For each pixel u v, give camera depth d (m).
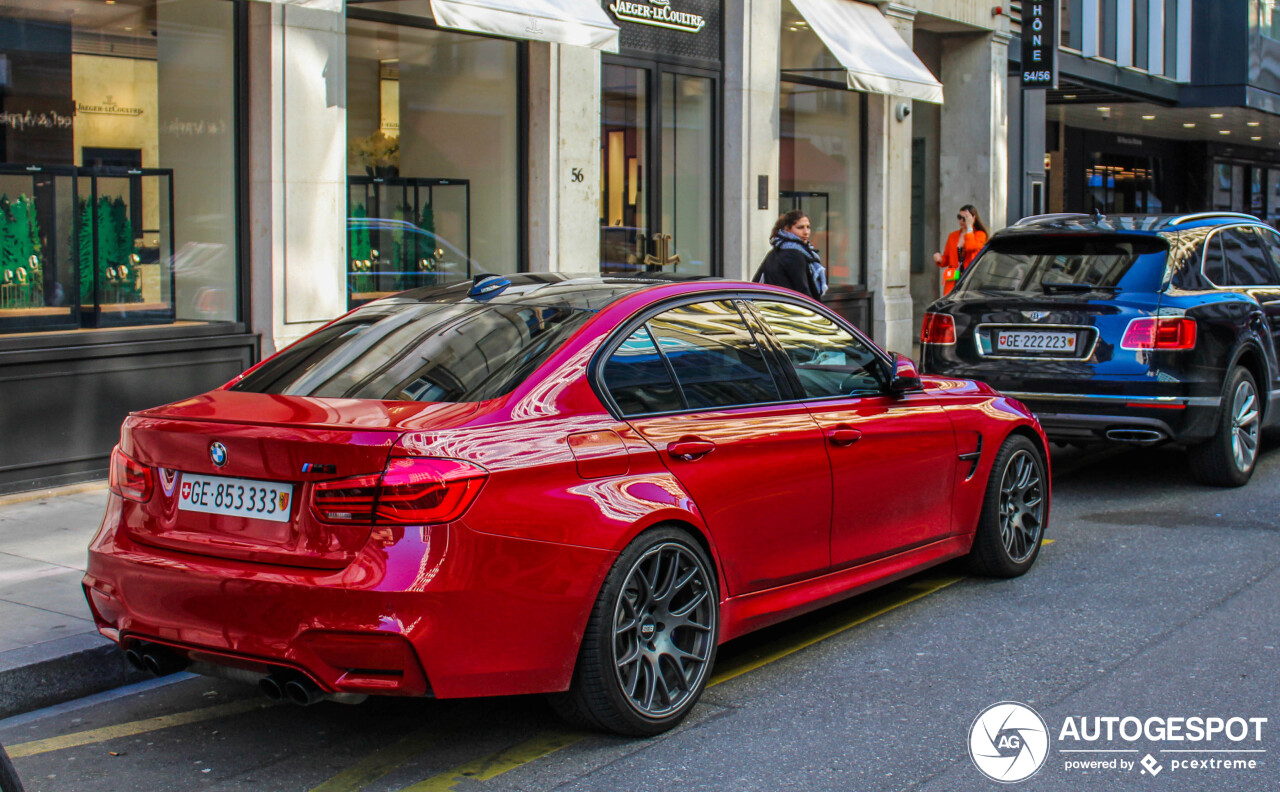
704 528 4.48
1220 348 8.26
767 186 13.83
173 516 4.09
